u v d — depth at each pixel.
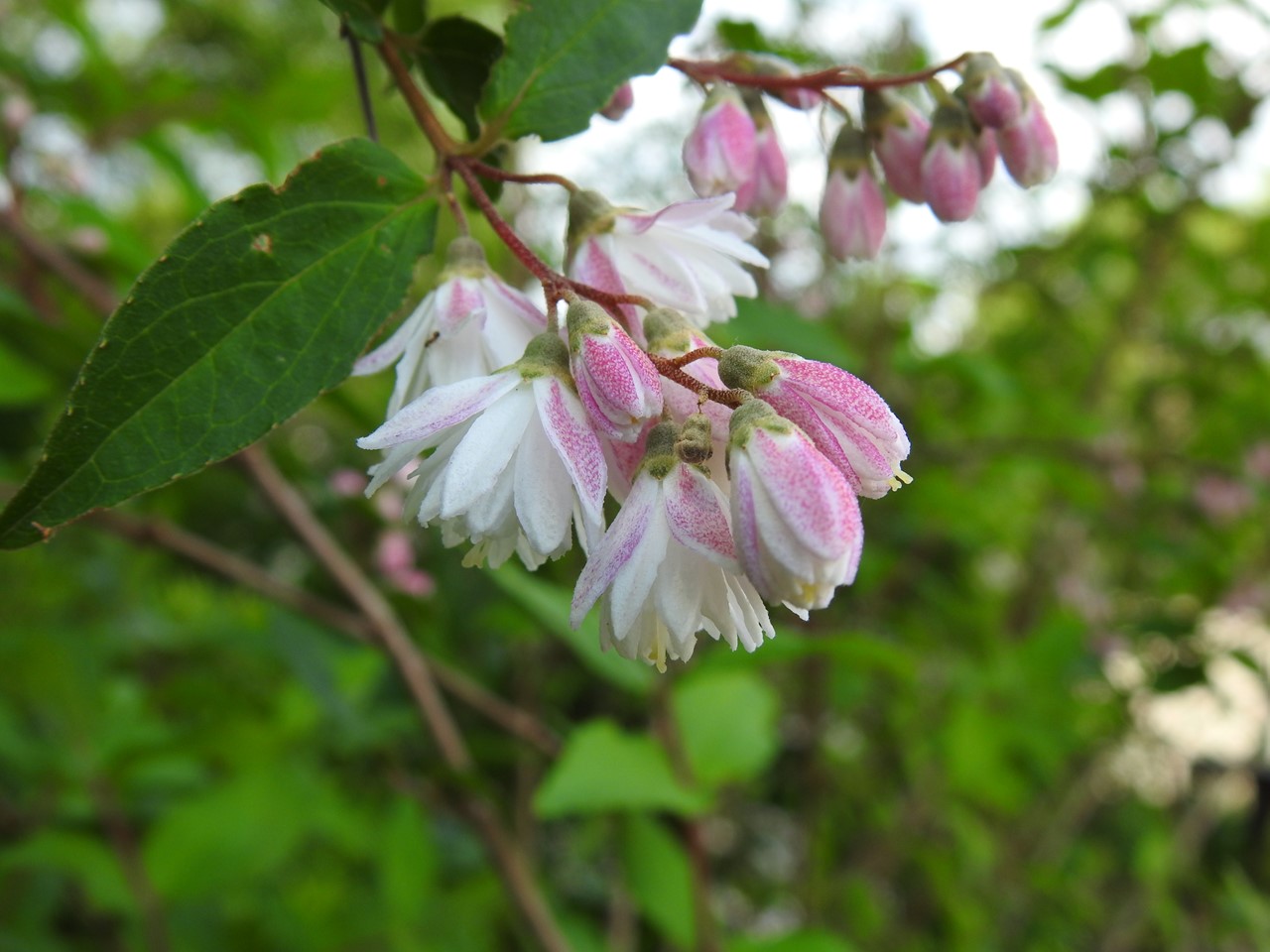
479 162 0.12
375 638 0.23
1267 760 0.55
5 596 0.36
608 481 0.11
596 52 0.13
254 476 0.22
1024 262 0.41
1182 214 0.37
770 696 0.23
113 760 0.28
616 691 0.36
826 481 0.09
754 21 0.22
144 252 0.25
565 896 0.43
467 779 0.21
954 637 0.42
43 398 0.23
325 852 0.37
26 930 0.29
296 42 0.67
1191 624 0.35
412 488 0.11
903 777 0.47
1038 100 0.14
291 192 0.11
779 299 0.31
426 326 0.12
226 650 0.36
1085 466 0.38
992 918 0.46
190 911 0.31
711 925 0.21
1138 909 0.49
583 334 0.10
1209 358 0.44
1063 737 0.40
